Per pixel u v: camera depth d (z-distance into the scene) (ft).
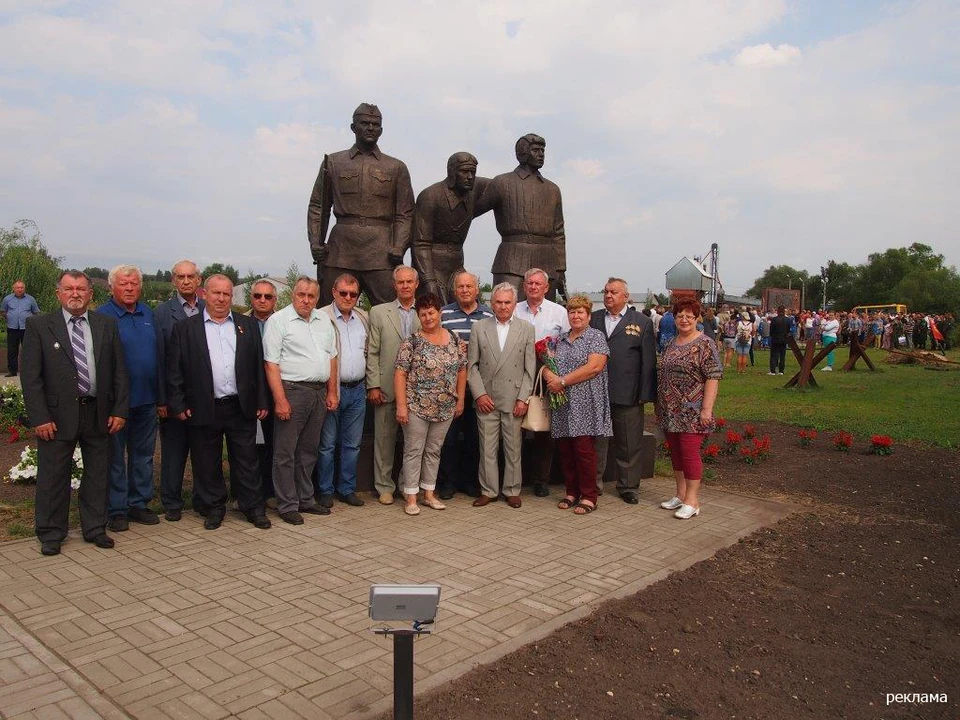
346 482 20.83
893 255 302.86
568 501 20.76
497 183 26.96
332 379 19.66
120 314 18.10
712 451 27.78
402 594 8.68
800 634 12.80
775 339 64.44
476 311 21.77
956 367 75.25
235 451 18.45
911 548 17.76
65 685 10.39
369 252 24.52
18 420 31.35
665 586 14.74
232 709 9.78
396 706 8.91
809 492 23.36
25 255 82.58
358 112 24.21
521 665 11.21
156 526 18.44
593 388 20.02
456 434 21.43
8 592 13.87
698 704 10.37
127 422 18.47
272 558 15.96
